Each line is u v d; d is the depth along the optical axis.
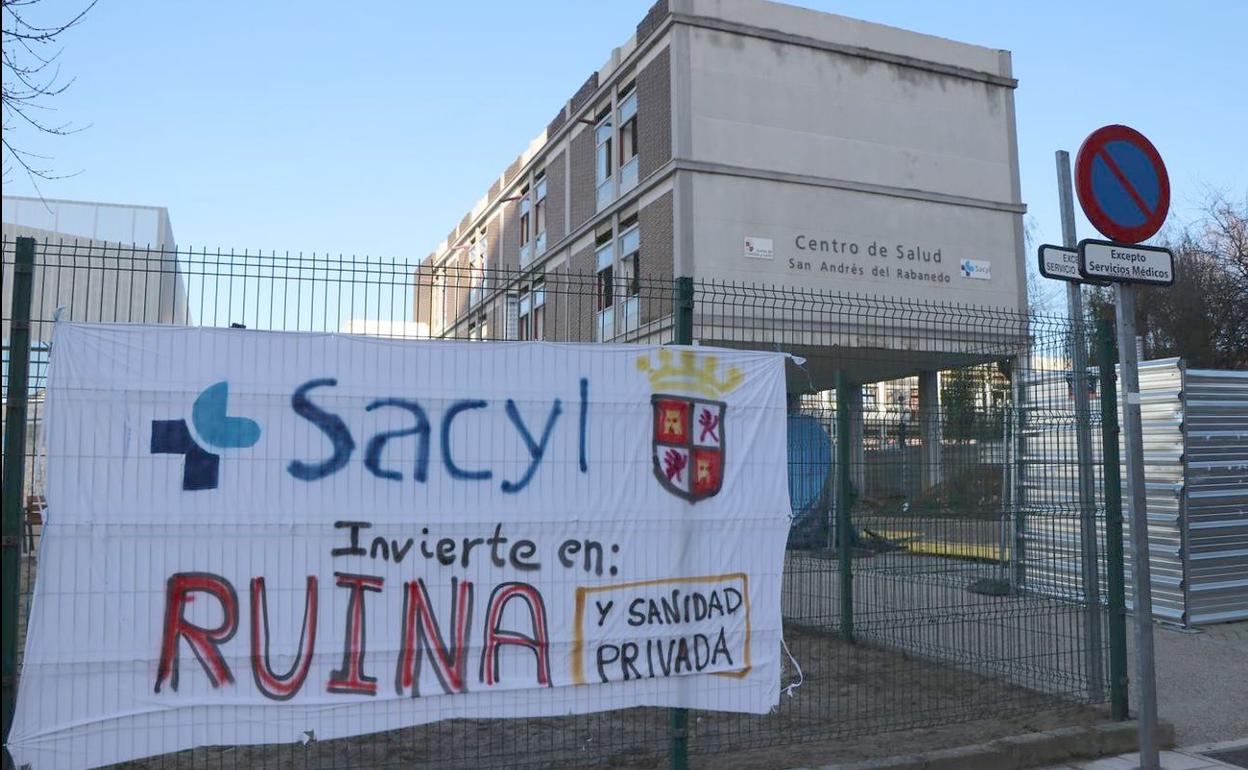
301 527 5.02
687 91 22.09
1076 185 5.98
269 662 4.94
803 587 8.52
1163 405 10.59
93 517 4.72
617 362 5.63
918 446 7.40
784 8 23.17
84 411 4.74
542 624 5.38
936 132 24.59
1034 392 7.41
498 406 5.39
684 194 21.83
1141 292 30.72
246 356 5.00
